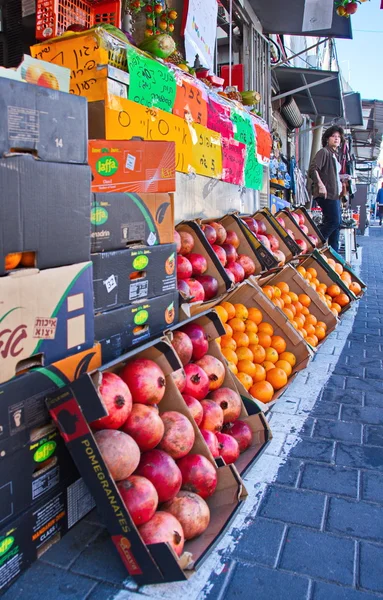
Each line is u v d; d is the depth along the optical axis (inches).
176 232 139.3
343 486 107.5
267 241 189.0
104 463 74.7
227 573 82.4
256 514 98.0
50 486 83.9
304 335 184.9
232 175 207.5
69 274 83.9
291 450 122.6
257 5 314.0
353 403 150.5
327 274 234.4
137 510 77.5
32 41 162.7
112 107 124.2
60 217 82.2
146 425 85.4
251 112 239.1
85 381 74.5
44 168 78.2
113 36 124.7
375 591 78.9
